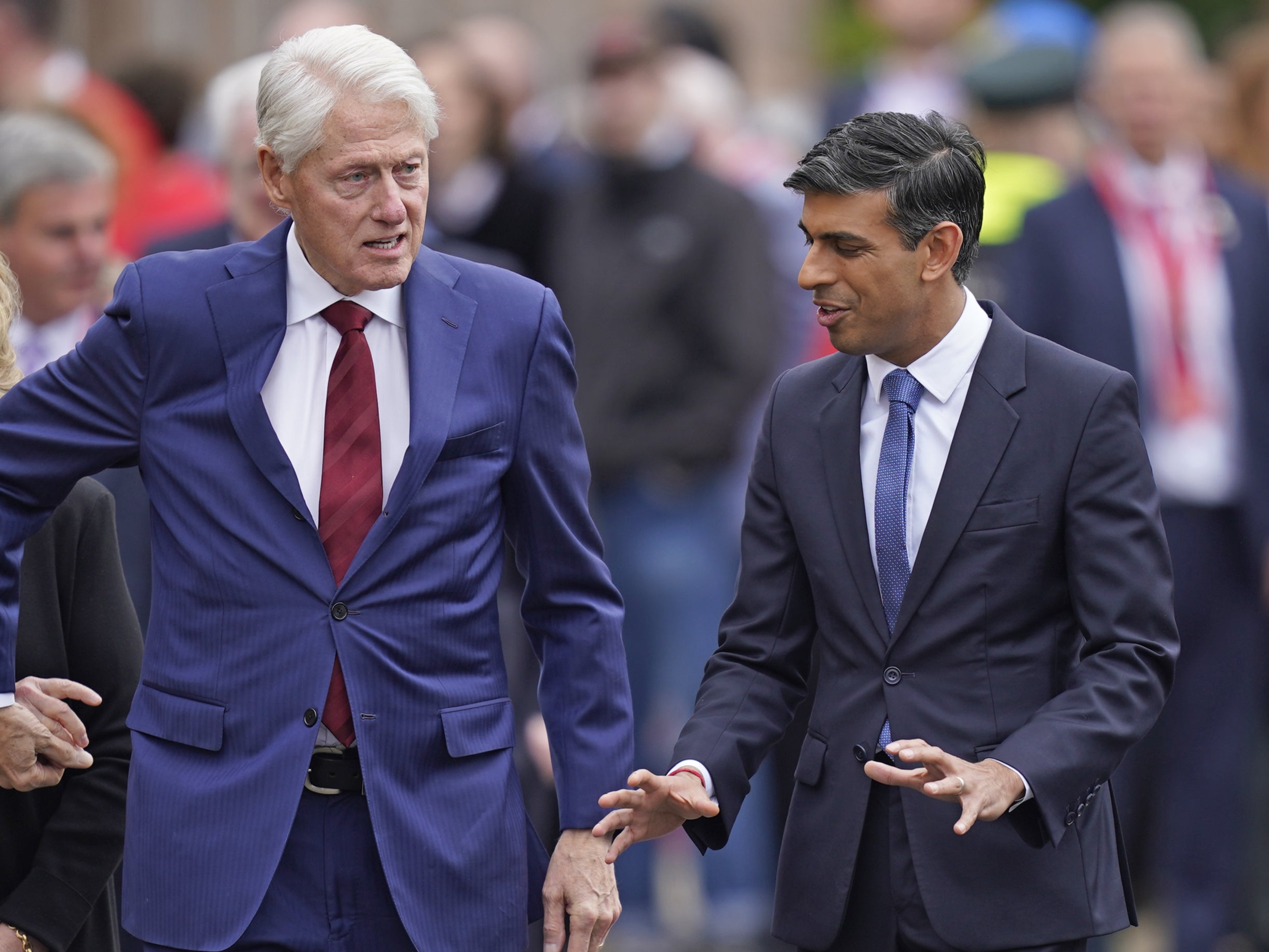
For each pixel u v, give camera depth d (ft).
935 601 46.42
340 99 42.78
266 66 43.88
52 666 46.37
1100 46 92.17
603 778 46.70
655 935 87.61
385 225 43.21
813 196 46.14
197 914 43.73
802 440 48.39
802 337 96.89
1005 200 81.51
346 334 45.24
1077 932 46.16
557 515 46.70
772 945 83.76
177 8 134.00
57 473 44.86
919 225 45.52
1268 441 78.89
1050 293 78.74
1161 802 80.07
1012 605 46.37
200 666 44.39
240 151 62.18
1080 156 88.28
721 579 90.58
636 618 89.71
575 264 90.07
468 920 44.78
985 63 86.53
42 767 44.60
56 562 46.68
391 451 45.14
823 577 47.50
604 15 149.48
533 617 47.93
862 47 172.86
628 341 89.40
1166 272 78.64
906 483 47.06
